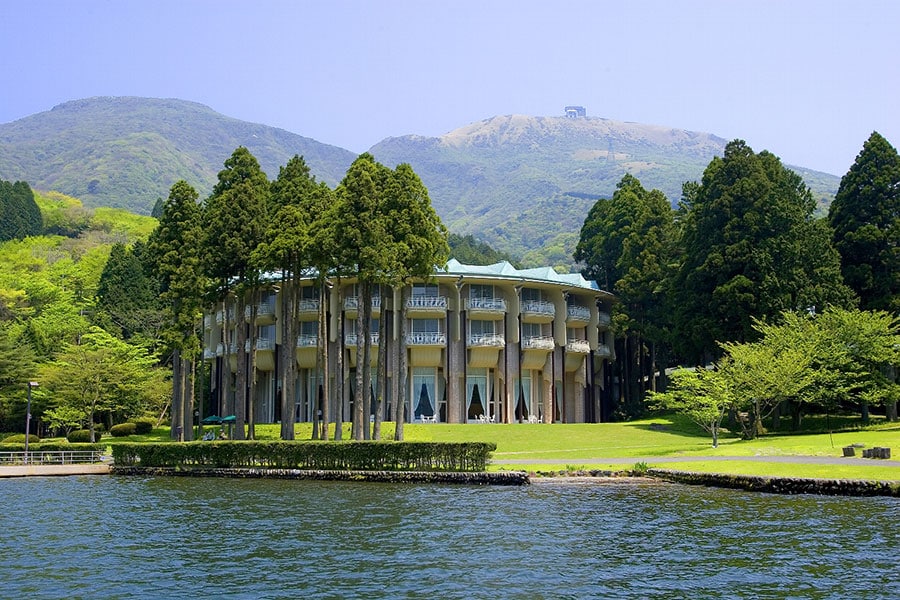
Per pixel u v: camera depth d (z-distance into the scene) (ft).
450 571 77.97
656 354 323.37
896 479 130.93
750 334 238.48
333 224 198.70
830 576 75.15
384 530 99.81
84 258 444.14
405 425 238.89
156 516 112.88
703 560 82.07
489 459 167.43
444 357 268.00
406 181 203.41
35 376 282.36
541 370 288.92
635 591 70.79
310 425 248.32
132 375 276.21
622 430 238.48
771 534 95.61
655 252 304.50
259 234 222.28
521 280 272.72
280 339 276.62
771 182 259.60
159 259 231.09
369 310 204.95
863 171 258.16
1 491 146.30
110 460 207.10
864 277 250.16
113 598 68.85
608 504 121.80
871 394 220.84
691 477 148.15
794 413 237.66
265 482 160.04
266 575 76.54
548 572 77.46
